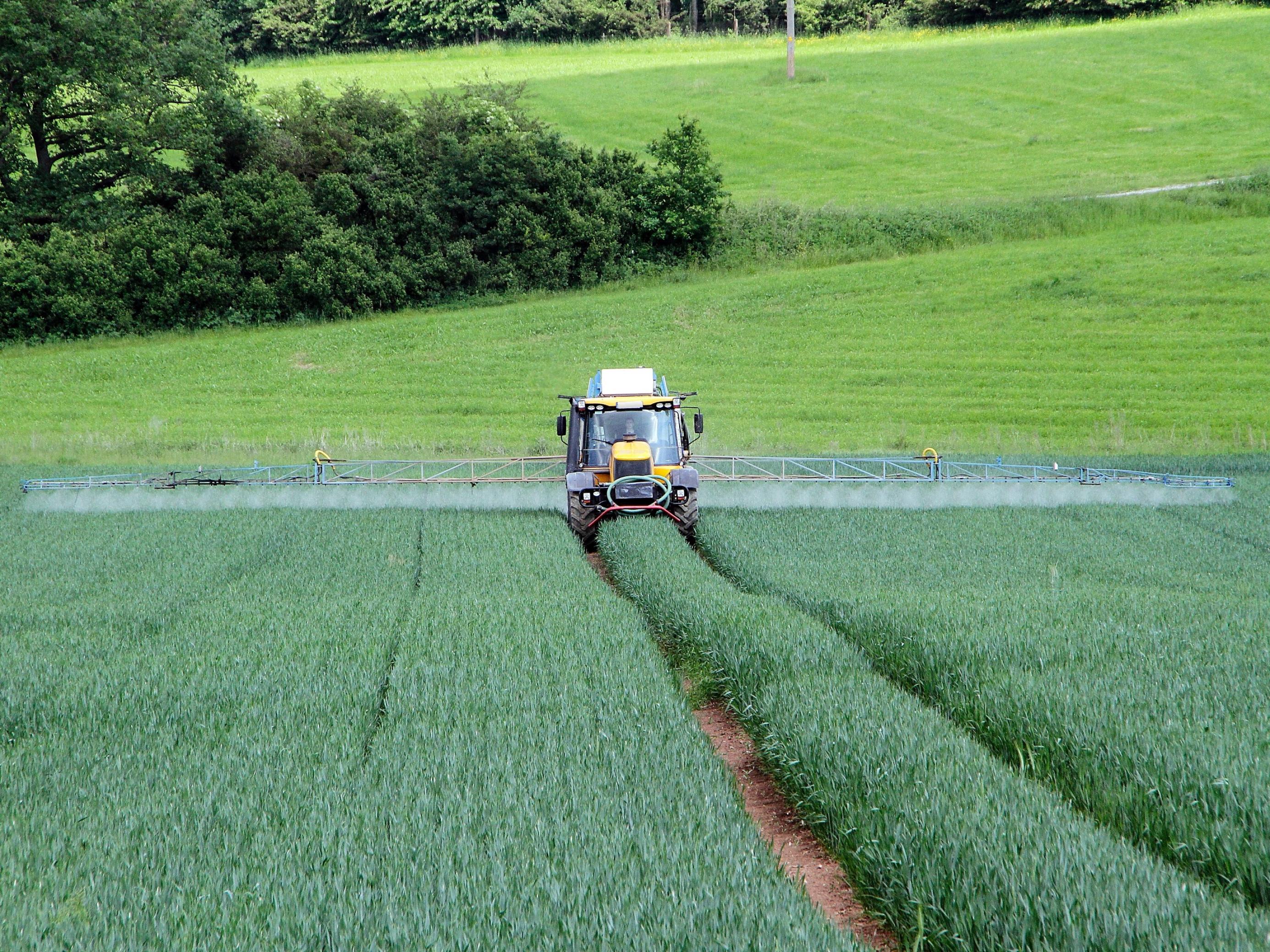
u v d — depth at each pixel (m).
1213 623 28.78
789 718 21.36
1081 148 155.88
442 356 103.44
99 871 15.45
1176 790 17.27
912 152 160.62
